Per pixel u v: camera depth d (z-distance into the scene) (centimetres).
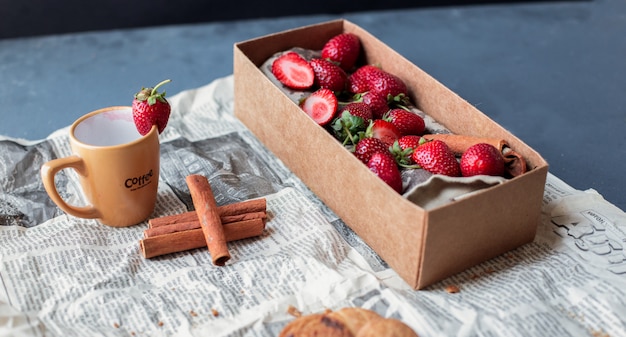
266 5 125
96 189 73
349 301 69
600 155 90
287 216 77
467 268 71
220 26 120
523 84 104
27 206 78
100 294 69
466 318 67
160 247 72
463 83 104
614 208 78
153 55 110
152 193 76
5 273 70
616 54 112
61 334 66
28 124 93
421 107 86
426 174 73
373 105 83
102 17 119
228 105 93
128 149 72
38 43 112
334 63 88
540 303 68
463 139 77
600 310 68
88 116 75
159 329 66
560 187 81
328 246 73
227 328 67
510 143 76
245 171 83
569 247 74
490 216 69
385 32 118
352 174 73
